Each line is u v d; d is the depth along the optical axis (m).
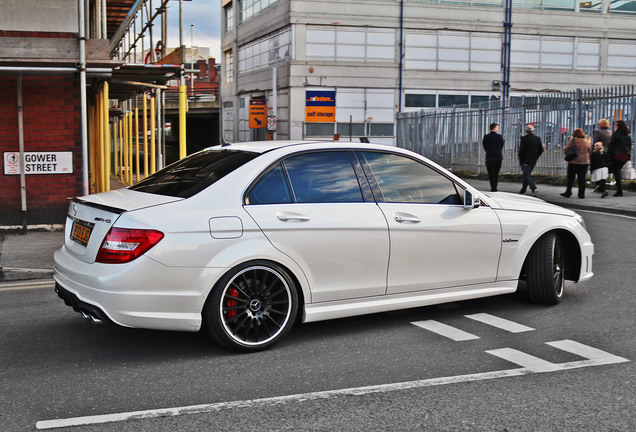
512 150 21.69
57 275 4.89
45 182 10.47
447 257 5.36
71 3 9.84
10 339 5.05
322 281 4.87
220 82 52.81
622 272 7.43
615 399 3.79
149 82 14.56
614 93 17.14
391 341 4.96
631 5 41.34
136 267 4.29
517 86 40.16
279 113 40.22
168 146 62.19
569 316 5.62
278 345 4.88
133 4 13.70
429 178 5.47
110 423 3.50
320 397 3.85
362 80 38.19
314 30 37.50
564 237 6.21
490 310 5.86
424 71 38.81
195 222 4.44
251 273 4.62
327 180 5.02
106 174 12.23
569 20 40.41
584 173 14.67
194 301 4.42
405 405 3.72
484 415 3.57
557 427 3.41
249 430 3.40
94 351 4.76
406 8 38.16
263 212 4.66
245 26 46.12
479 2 39.09
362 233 4.96
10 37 9.08
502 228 5.61
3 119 10.17
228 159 5.00
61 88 10.39
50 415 3.61
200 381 4.13
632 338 4.98
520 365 4.39
